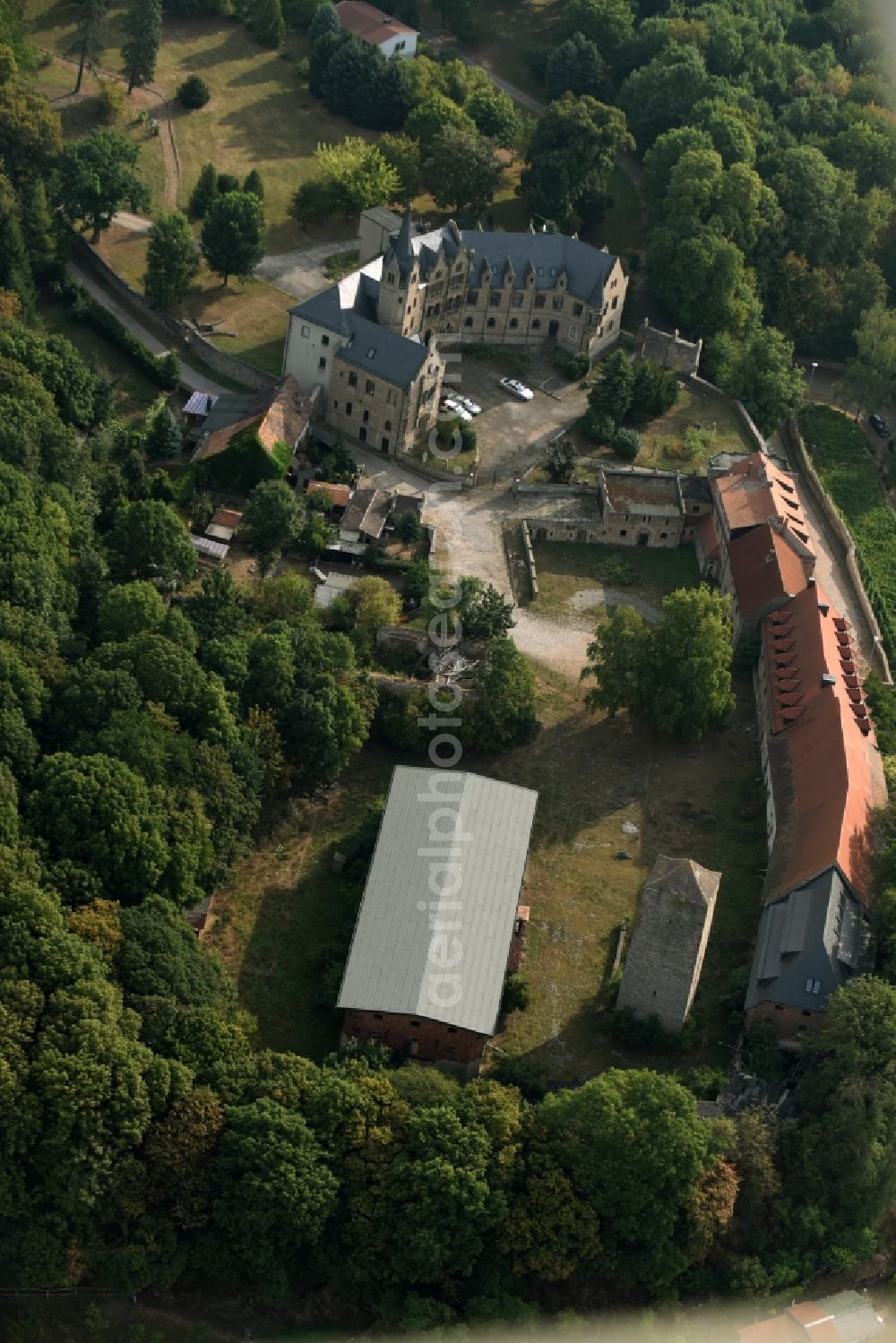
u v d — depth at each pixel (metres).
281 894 181.88
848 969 169.25
